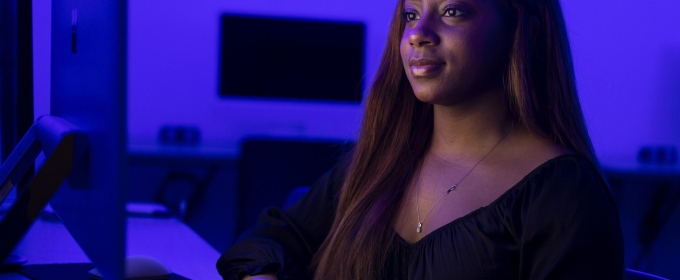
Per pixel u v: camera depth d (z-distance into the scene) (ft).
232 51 14.48
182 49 15.62
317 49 14.65
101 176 2.61
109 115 2.49
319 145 8.84
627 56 15.96
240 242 4.28
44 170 2.83
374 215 3.72
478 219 3.35
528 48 3.41
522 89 3.39
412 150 3.88
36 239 5.02
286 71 14.65
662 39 16.01
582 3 15.88
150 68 15.52
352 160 4.13
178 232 5.62
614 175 13.03
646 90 15.99
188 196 15.35
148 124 15.52
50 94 3.95
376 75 4.01
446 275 3.32
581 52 15.17
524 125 3.51
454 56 3.34
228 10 15.84
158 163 12.89
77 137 2.85
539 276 3.19
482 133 3.57
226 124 15.85
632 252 15.29
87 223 2.85
